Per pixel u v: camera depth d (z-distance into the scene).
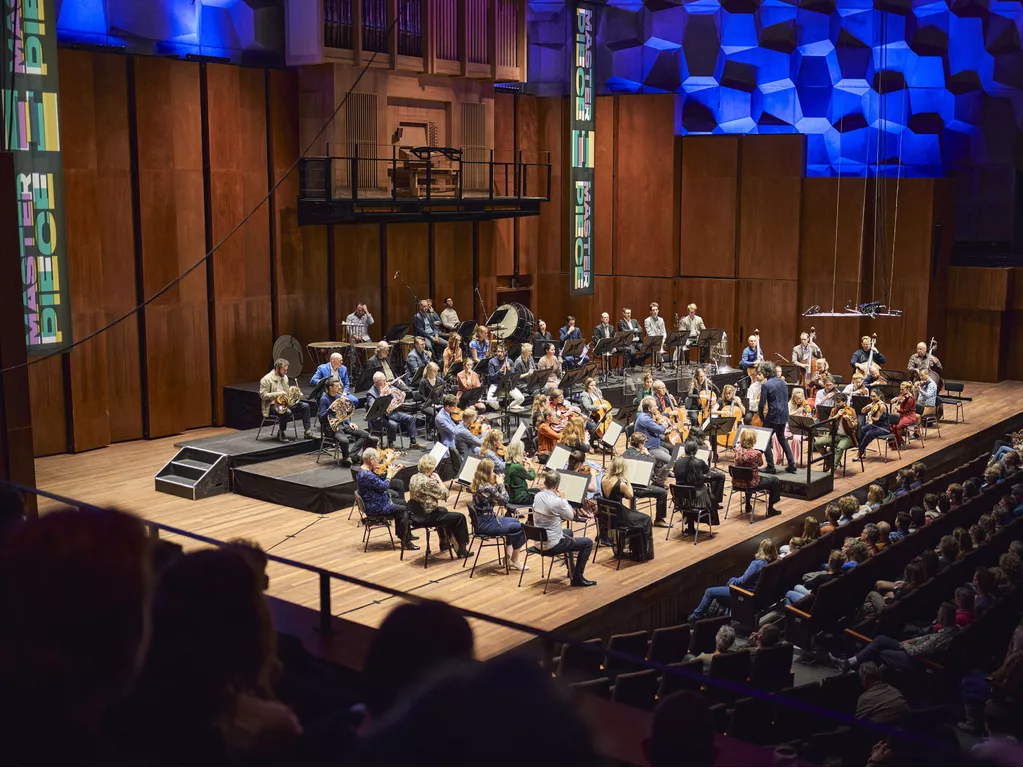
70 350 17.56
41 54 14.55
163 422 19.05
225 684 2.29
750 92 27.05
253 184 20.16
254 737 2.56
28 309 14.84
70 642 1.55
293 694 4.47
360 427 17.52
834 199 25.53
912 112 27.33
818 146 27.20
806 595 11.91
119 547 1.61
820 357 22.72
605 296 27.41
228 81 19.48
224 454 15.95
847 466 18.34
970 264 26.72
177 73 18.69
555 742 1.70
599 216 27.23
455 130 23.03
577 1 24.27
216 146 19.41
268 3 20.81
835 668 11.55
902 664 10.09
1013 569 10.91
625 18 27.22
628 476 14.09
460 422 16.19
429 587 12.25
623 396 21.47
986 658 10.63
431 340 21.17
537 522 12.24
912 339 25.70
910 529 14.00
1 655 1.54
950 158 27.56
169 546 4.31
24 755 1.53
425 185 21.09
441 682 1.80
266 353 20.70
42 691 1.54
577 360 22.50
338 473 15.62
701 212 26.48
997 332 26.00
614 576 12.77
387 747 1.75
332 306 21.92
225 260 19.77
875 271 25.86
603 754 1.75
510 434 18.00
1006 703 8.52
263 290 20.55
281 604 6.56
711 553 13.71
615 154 26.84
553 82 26.64
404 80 21.67
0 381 13.03
